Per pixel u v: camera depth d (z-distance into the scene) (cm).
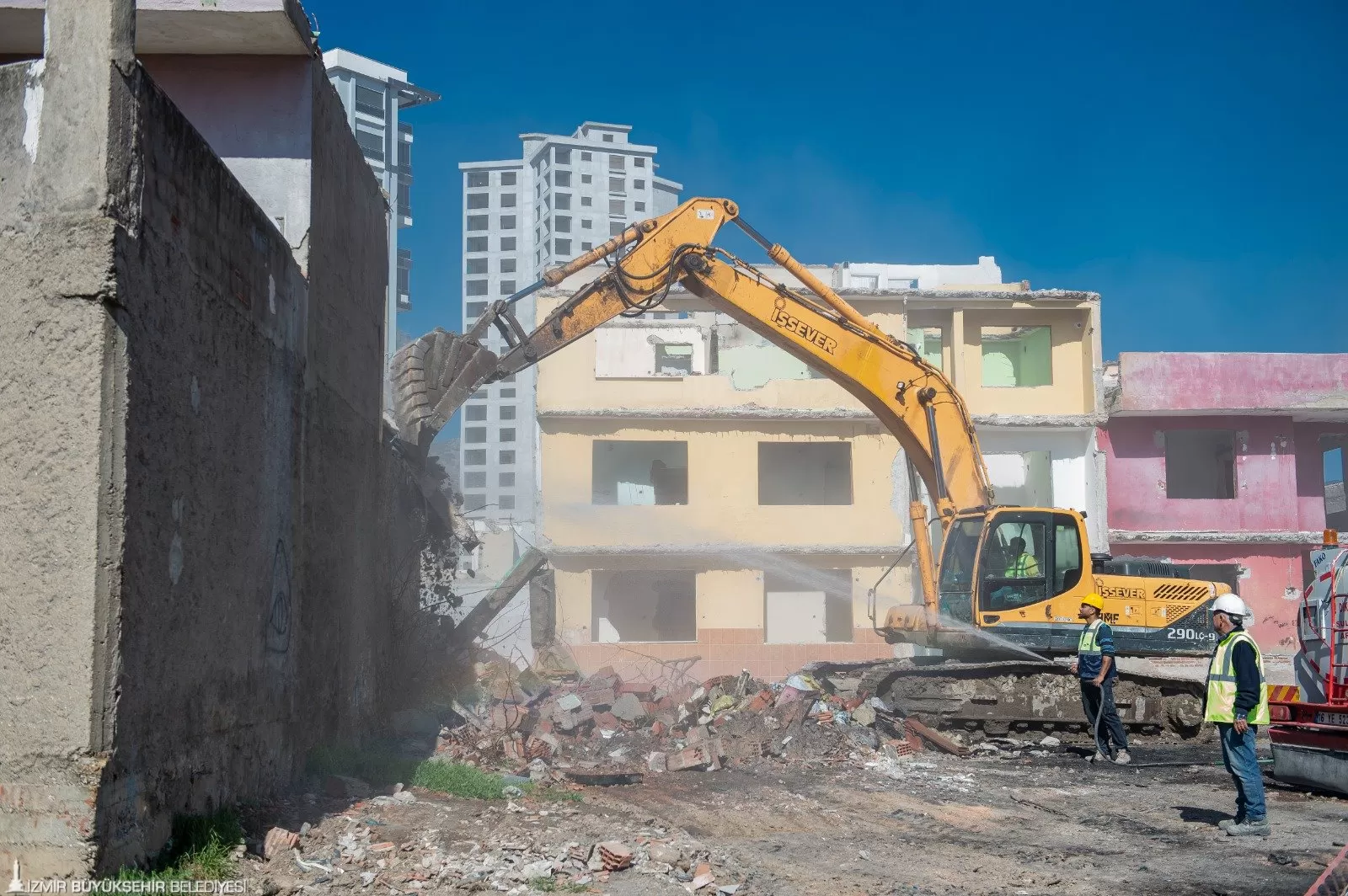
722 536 3070
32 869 606
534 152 13725
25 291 642
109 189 639
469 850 795
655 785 1184
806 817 1016
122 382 643
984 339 3531
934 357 3541
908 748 1462
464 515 1853
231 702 812
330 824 834
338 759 1067
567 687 1580
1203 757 1488
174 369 716
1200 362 3391
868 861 840
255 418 877
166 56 1111
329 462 1119
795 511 3106
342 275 1202
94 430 627
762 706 1460
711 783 1198
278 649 932
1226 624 973
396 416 1594
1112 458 3428
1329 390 3391
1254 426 3447
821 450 3366
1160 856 860
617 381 3127
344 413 1196
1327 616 1220
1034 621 1611
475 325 1612
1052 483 3372
